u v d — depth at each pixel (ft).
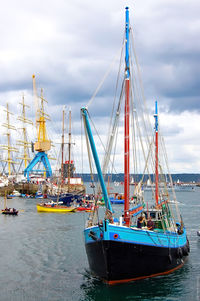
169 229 134.92
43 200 552.00
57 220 288.51
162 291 104.37
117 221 118.32
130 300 98.58
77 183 587.27
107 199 112.57
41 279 119.85
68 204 419.13
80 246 175.52
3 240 194.18
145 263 107.34
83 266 135.85
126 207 114.11
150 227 119.75
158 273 113.70
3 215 326.03
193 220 300.20
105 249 100.48
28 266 136.87
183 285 109.40
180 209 425.69
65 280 117.91
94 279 114.62
